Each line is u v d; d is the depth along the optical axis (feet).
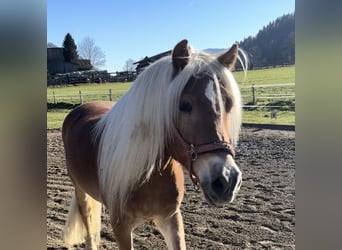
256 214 11.27
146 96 6.16
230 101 5.68
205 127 5.39
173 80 5.82
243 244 9.39
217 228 10.44
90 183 8.09
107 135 7.05
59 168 18.08
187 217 11.32
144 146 6.23
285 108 26.71
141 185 6.46
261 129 23.26
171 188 6.59
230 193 5.16
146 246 9.82
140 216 6.77
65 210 12.60
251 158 17.17
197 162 5.47
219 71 5.71
